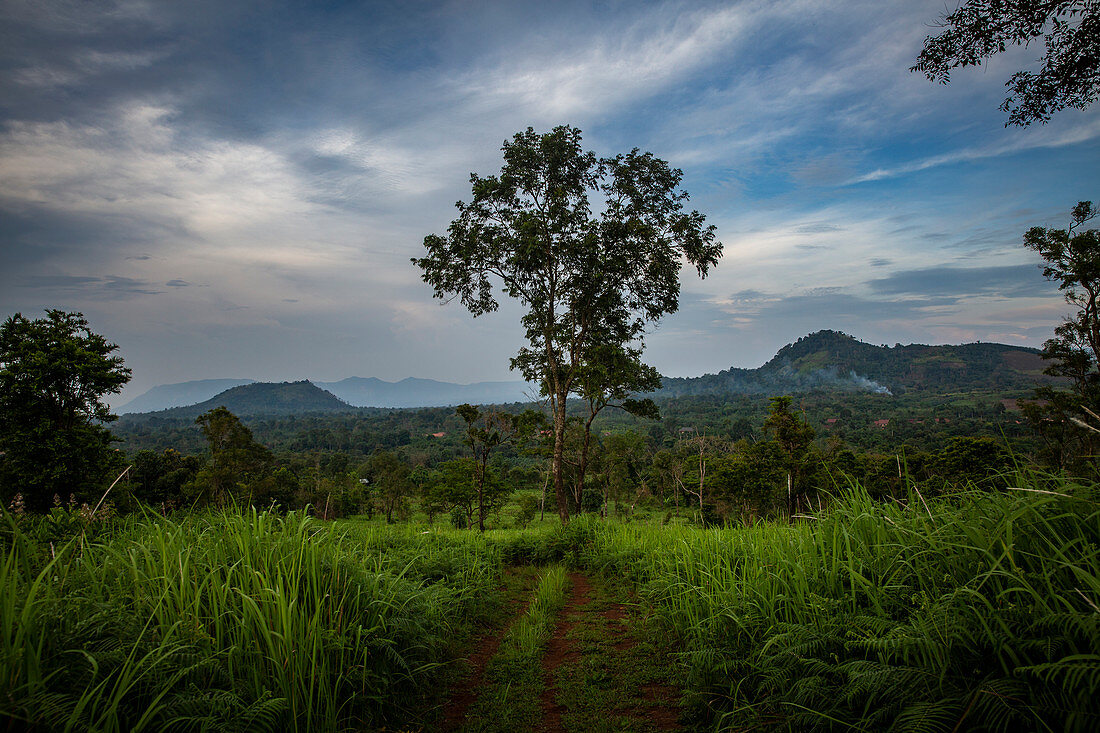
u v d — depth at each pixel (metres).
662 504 48.34
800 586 4.02
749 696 3.70
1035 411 15.47
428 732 3.86
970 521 3.44
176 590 3.48
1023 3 6.78
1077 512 3.02
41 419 20.84
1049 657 2.32
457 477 33.28
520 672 5.10
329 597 4.07
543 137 17.72
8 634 2.43
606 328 20.05
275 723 2.96
